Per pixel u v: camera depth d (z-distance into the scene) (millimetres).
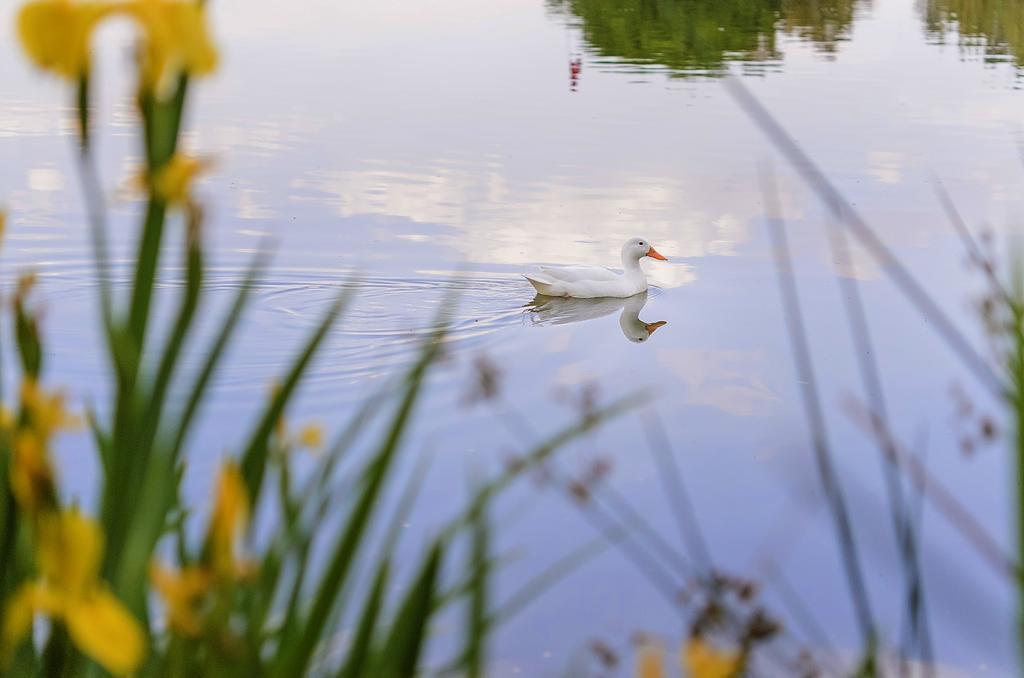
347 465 7906
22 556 1958
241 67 26156
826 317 11750
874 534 5477
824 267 13359
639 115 21750
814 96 23828
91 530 1380
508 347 11430
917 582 2721
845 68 27969
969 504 7379
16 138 18297
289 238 14398
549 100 23266
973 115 21859
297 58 27797
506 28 34344
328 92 23438
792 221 15234
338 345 11266
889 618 6066
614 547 6914
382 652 1792
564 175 17500
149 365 1627
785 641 5020
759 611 2451
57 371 10203
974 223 14547
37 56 1300
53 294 12523
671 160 18312
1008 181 16672
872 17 38438
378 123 20594
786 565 6723
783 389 9773
